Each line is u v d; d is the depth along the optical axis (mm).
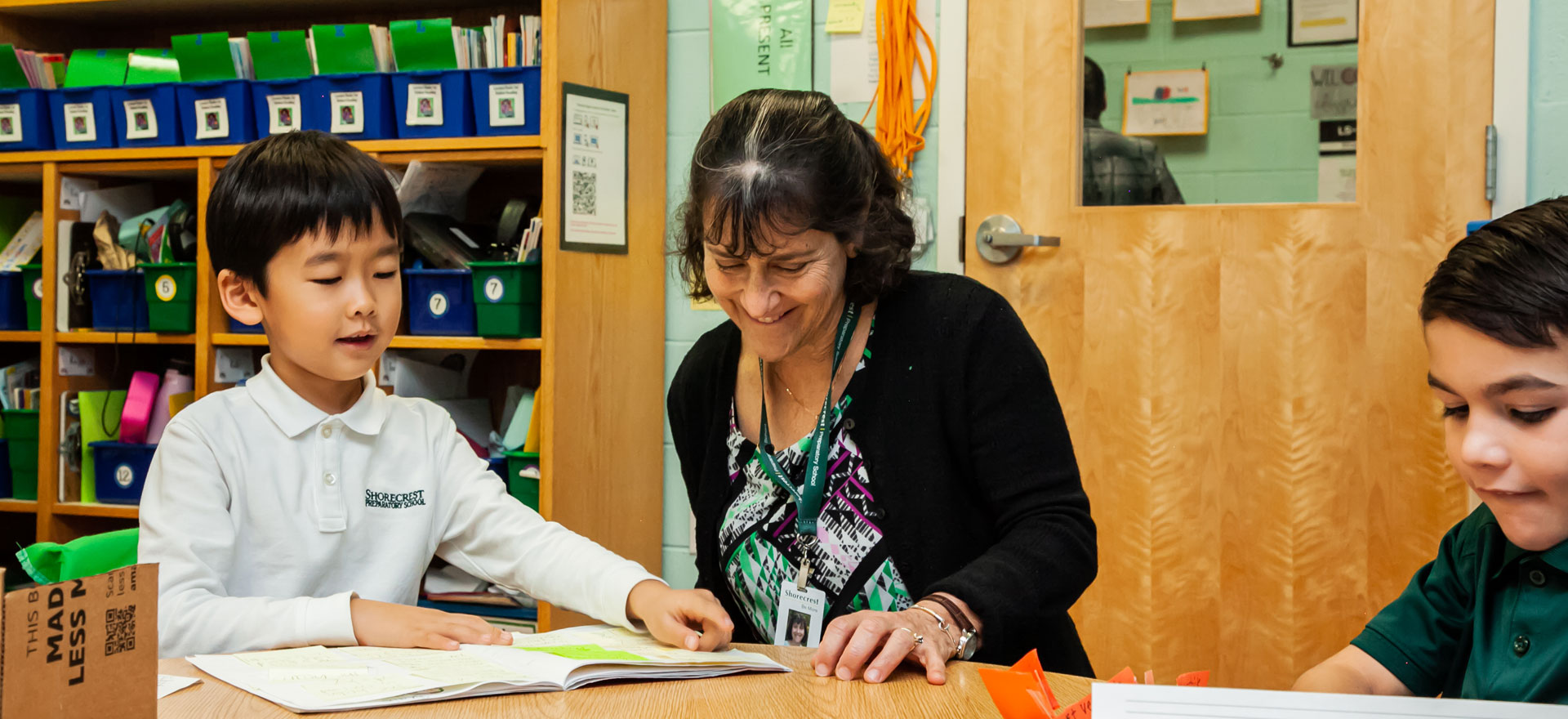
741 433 1237
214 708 744
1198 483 2045
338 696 757
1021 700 658
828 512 1164
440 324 2148
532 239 2080
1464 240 777
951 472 1152
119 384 2506
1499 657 859
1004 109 2160
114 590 586
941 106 2199
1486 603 890
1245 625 2020
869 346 1167
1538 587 841
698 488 1310
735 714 753
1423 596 965
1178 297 2057
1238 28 2027
